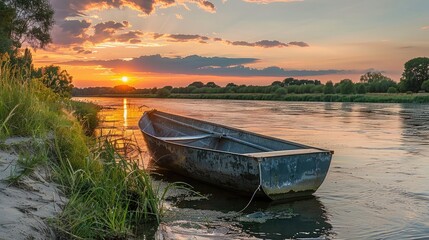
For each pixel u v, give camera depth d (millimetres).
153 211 6117
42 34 37062
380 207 7082
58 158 6434
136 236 5367
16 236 3539
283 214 6727
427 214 6703
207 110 40406
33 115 7020
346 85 90938
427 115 32500
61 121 7867
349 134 18203
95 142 7801
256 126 21984
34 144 6125
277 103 66438
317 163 7656
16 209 4105
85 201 5160
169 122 14125
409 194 7883
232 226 6094
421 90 92250
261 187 7164
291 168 7422
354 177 9320
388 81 96938
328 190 8172
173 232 5664
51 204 4652
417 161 11352
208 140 11734
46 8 37156
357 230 6012
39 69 14992
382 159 11688
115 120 24828
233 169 7625
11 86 7367
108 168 6367
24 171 4965
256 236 5723
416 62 93000
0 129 6004
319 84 101938
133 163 6508
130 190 6285
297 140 15992
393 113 35594
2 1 32500
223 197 7707
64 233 4199
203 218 6387
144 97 132500
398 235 5789
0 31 28406
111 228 4898
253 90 110125
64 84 14367
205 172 8406
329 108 46219
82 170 5738
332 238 5684
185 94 118938
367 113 35531
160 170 10094
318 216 6609
